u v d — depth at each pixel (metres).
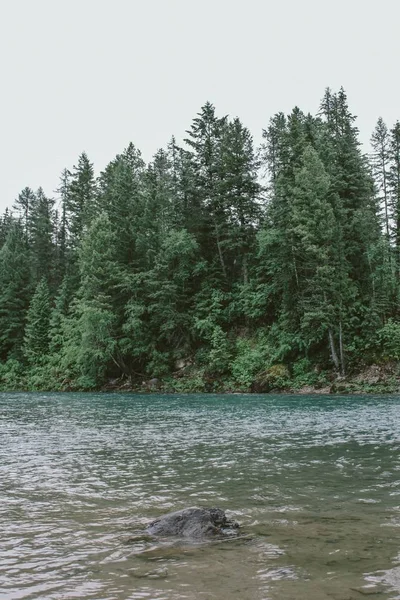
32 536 5.85
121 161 54.28
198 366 41.88
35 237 68.50
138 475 9.34
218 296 43.84
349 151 41.28
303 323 34.16
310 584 4.32
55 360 49.91
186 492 8.02
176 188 50.03
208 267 46.31
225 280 45.41
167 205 48.44
